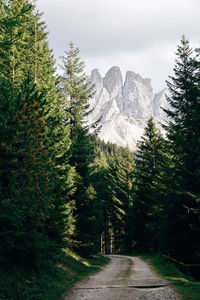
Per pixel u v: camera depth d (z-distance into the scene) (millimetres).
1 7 15391
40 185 10969
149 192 36531
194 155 16938
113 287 12258
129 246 47062
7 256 10273
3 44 11078
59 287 11625
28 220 10562
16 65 16625
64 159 19172
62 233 16609
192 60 19781
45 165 11359
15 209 8703
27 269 11328
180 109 20109
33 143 10820
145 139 35969
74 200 22328
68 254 20609
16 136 10320
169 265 19641
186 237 17766
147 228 38188
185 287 11469
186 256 18047
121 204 49781
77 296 10391
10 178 9586
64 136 20078
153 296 9969
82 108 26000
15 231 9242
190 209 16891
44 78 23000
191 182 17516
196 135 16531
